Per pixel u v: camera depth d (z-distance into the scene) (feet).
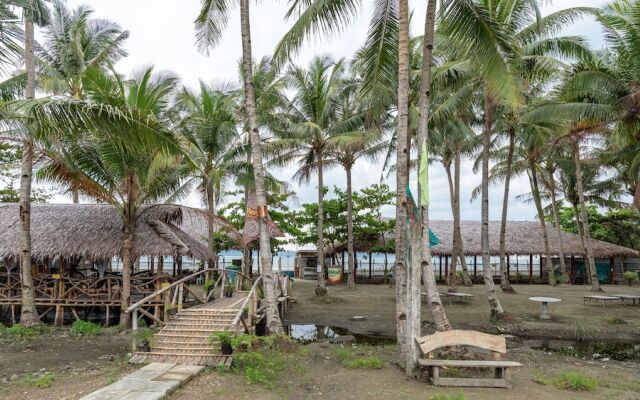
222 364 29.53
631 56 49.62
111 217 55.83
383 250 103.55
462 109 54.65
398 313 32.58
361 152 83.20
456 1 33.53
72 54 54.44
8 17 31.99
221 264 114.83
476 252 106.73
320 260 74.23
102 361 33.91
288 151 78.23
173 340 34.01
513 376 29.43
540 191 122.42
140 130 34.73
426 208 36.22
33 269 53.57
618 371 32.19
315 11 34.04
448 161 96.32
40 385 26.04
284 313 61.46
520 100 37.24
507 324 52.29
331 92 70.38
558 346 44.29
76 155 44.55
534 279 112.06
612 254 109.29
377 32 36.22
